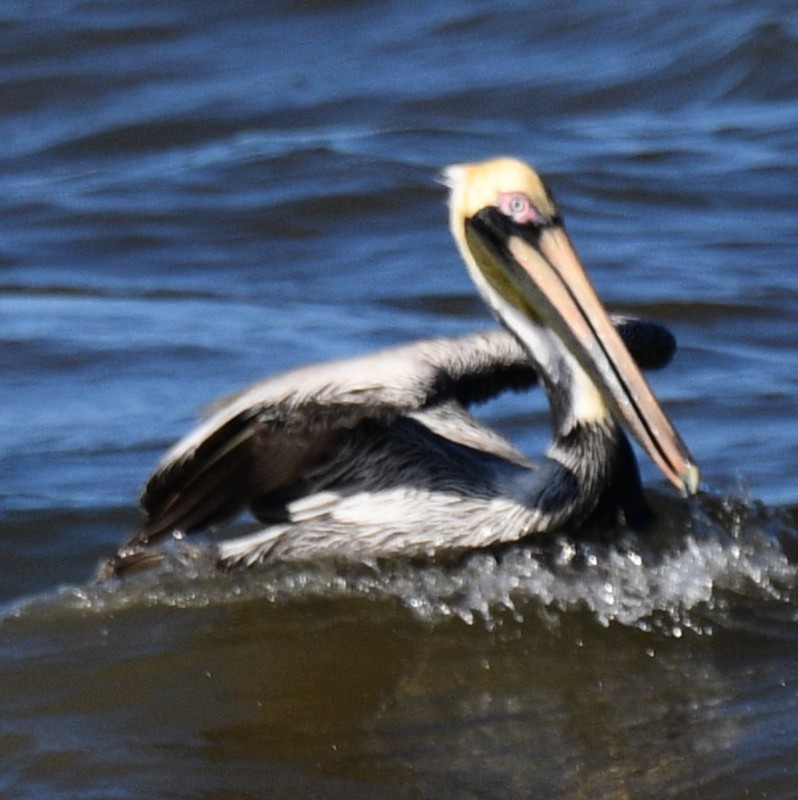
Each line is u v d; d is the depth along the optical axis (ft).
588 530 37.76
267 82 92.84
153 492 36.68
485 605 37.27
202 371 54.95
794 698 33.06
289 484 38.60
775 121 84.12
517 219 37.68
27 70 94.99
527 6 99.76
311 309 62.03
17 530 42.91
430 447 38.60
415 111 88.99
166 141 86.28
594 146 81.30
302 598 38.01
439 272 65.51
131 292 65.10
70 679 35.09
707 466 46.11
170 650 36.14
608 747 31.65
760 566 38.52
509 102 89.81
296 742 32.45
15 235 72.28
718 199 73.31
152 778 31.19
